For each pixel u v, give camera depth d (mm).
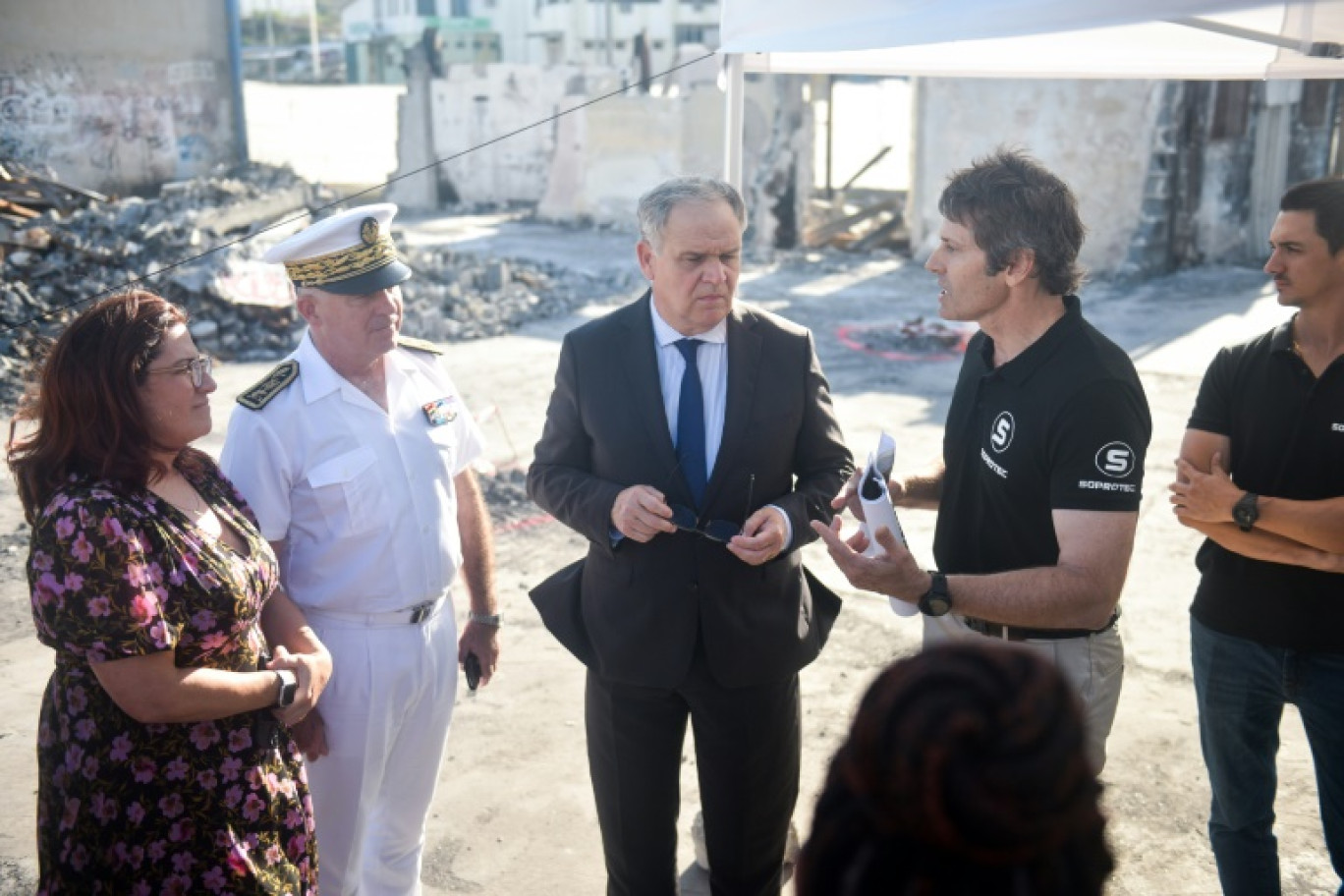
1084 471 2426
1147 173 15359
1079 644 2605
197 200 13188
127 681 2160
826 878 1156
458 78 22734
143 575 2170
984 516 2668
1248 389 2836
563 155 20609
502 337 11805
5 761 4258
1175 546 6379
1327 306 2684
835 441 2980
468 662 3338
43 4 15492
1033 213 2467
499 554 6293
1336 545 2605
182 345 2275
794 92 17406
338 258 2766
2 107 15234
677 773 3039
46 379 2221
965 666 1156
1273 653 2805
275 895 2346
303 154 31219
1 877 3586
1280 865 3654
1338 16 2738
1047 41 3867
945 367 10789
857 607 5598
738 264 2771
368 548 2842
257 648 2449
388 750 2945
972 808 1076
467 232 19828
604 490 2822
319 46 69938
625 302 13750
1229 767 2943
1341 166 18047
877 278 15867
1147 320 12859
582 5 58688
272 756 2402
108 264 11281
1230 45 3803
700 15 59219
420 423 3000
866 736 1155
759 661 2863
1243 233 16781
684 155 19672
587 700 3061
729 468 2830
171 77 17141
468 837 3875
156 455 2311
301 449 2799
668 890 3066
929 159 16828
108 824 2229
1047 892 1103
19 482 2295
